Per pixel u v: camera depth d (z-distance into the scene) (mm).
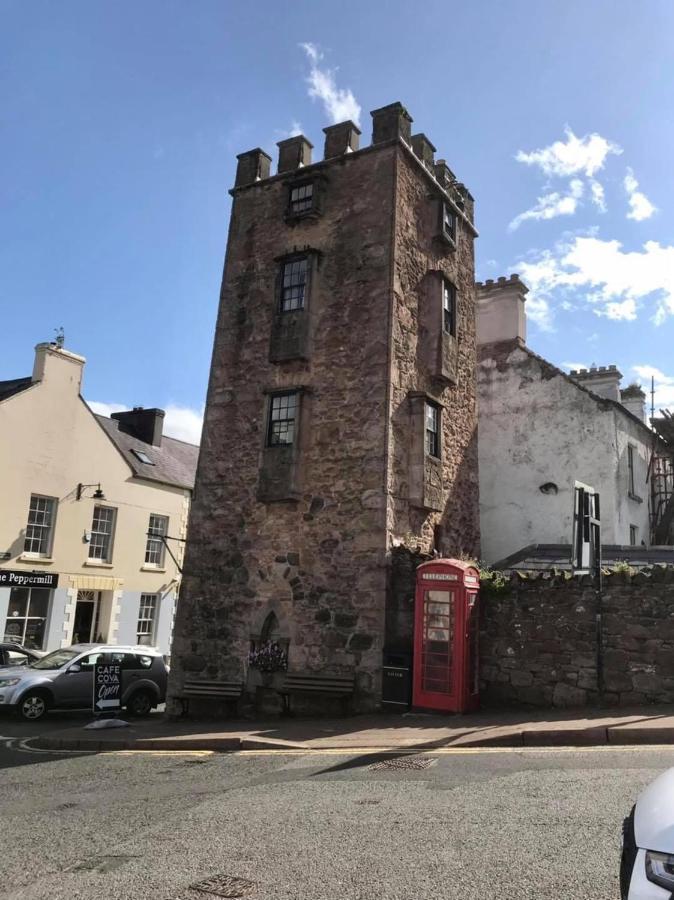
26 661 17688
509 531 20453
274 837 5516
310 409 15250
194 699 14578
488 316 22484
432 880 4453
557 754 7812
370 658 13117
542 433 20672
